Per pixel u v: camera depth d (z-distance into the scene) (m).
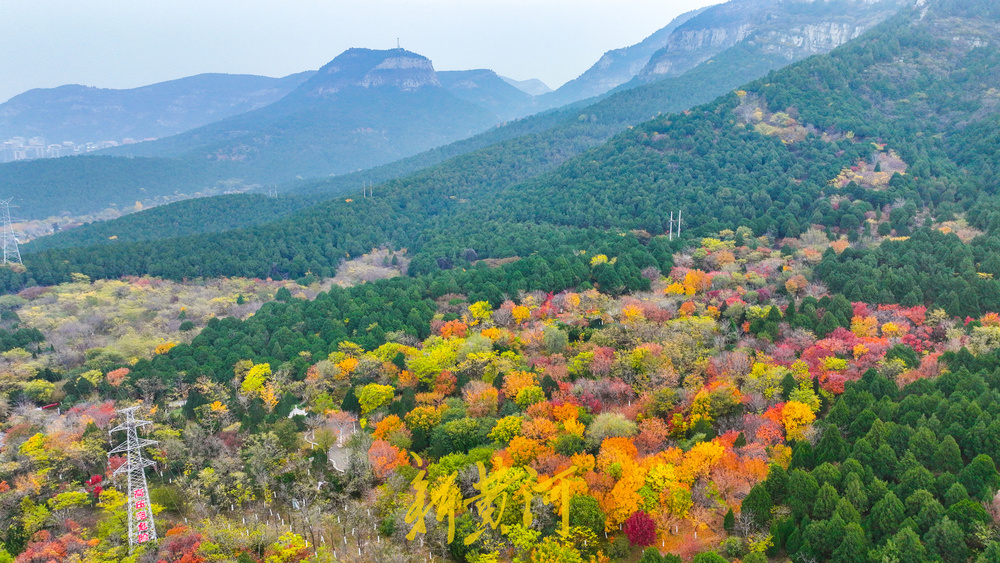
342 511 99.69
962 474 83.38
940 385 105.94
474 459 99.81
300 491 102.69
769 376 116.25
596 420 105.88
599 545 87.12
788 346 130.50
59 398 145.12
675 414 110.19
